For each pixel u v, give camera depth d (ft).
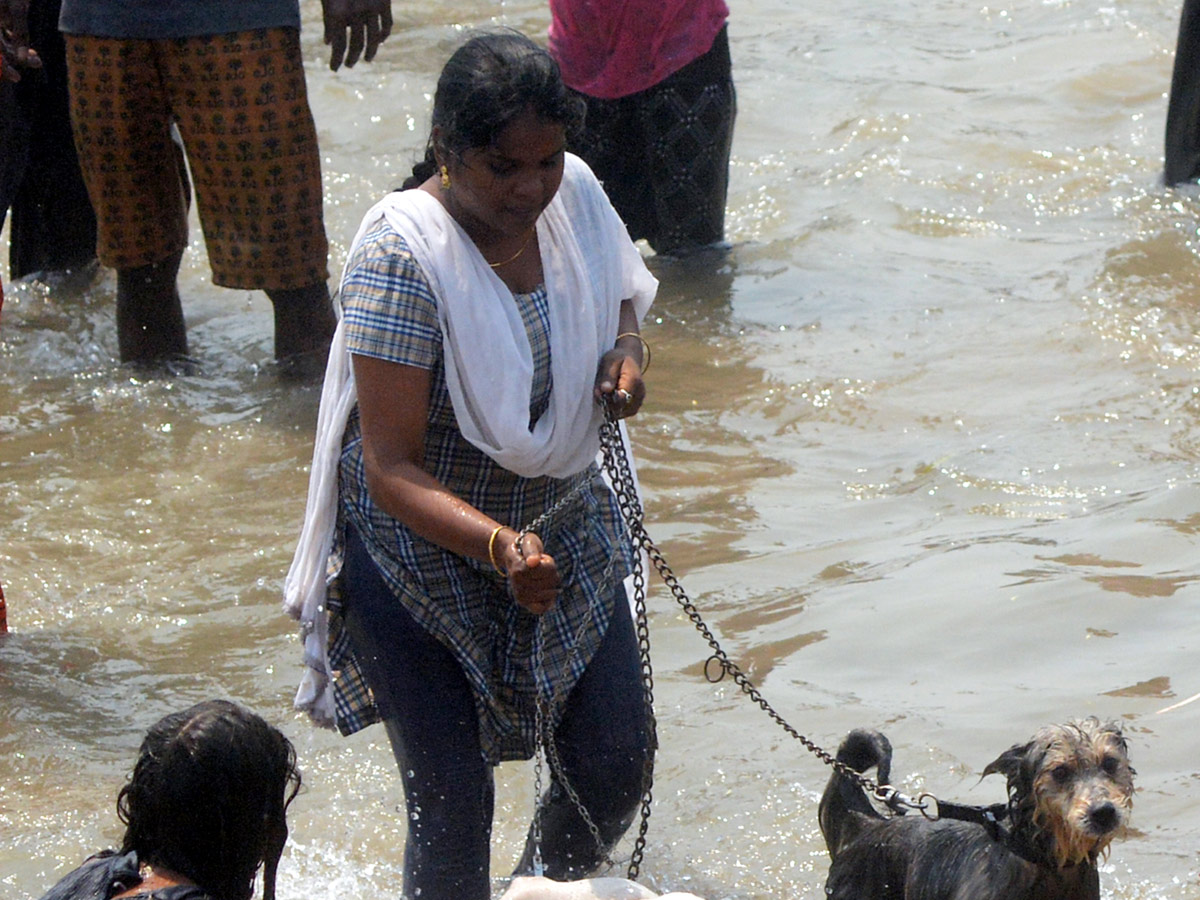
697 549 72.84
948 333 97.86
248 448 87.45
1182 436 81.46
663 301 105.09
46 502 81.25
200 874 34.63
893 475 79.82
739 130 140.05
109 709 62.23
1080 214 118.21
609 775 45.24
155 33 89.76
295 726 60.70
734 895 48.83
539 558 40.06
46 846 52.47
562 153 41.52
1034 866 41.73
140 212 95.71
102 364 100.01
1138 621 63.00
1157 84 146.82
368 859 51.75
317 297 97.91
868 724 57.41
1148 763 53.72
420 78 153.58
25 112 107.45
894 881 45.16
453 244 42.14
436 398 42.96
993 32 166.50
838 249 113.39
